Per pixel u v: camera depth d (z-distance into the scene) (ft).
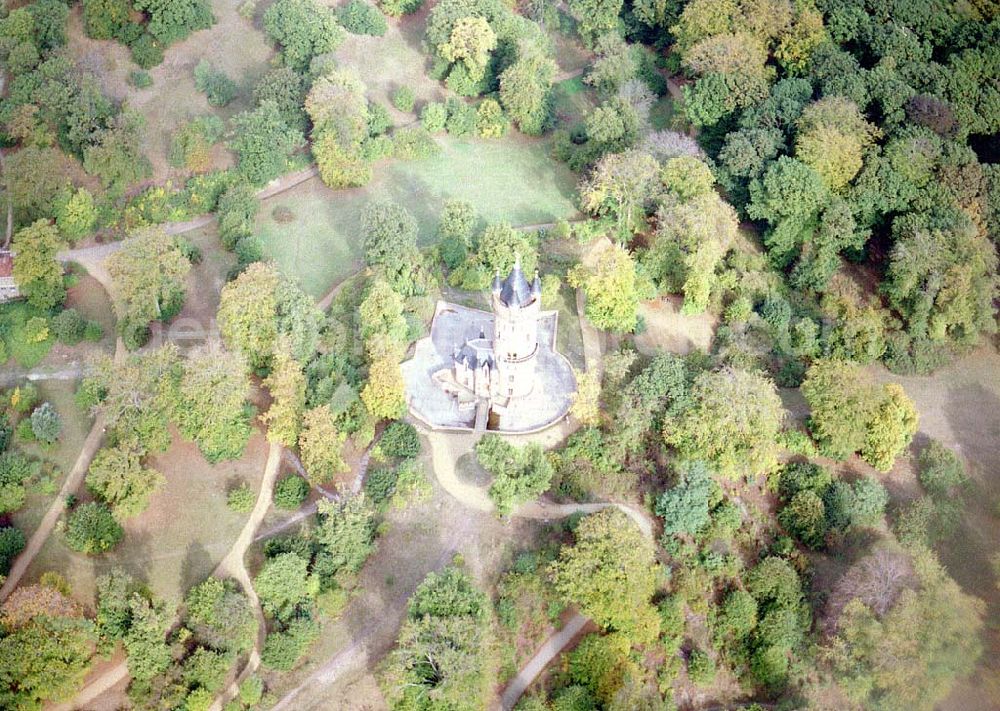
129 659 450.30
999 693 451.12
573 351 594.65
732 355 578.66
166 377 521.65
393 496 513.04
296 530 512.63
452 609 458.50
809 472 533.96
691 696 479.82
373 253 610.24
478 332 603.26
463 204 642.22
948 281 583.99
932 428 573.74
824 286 625.82
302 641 467.11
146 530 509.35
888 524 528.22
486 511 520.42
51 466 531.09
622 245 645.51
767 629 486.38
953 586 481.87
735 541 523.70
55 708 447.42
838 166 625.82
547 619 484.74
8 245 626.23
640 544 476.95
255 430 552.41
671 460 538.47
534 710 450.71
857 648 460.55
